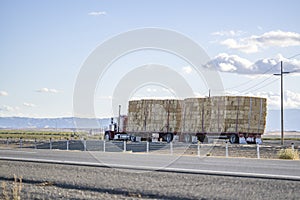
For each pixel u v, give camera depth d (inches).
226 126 1975.9
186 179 610.9
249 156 1204.5
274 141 2605.8
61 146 1748.3
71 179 631.8
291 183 563.5
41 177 655.1
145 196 517.0
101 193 543.8
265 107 2028.8
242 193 505.4
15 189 542.3
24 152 1227.9
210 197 488.7
